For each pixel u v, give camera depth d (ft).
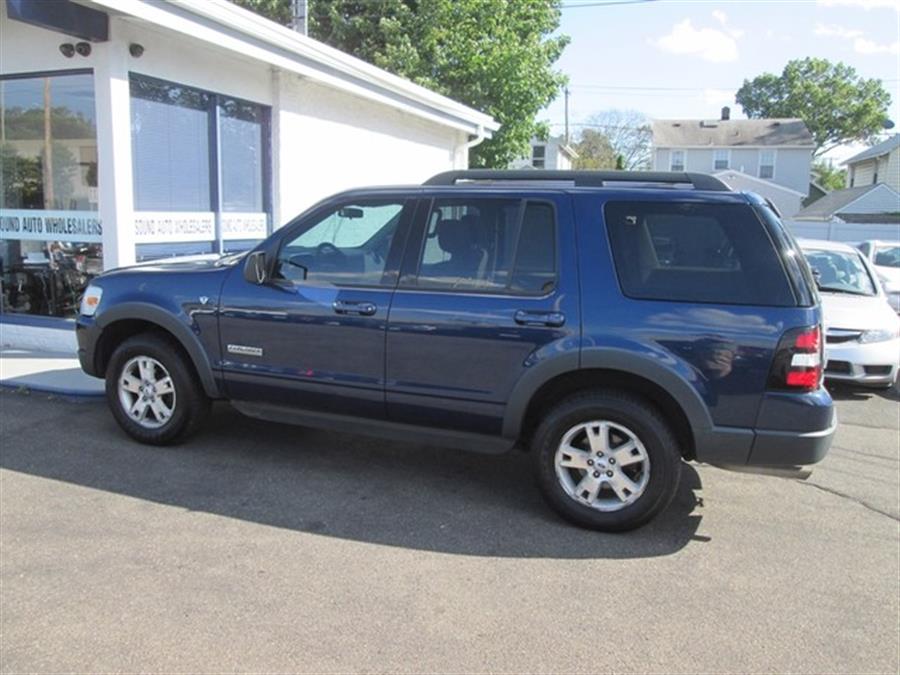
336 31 65.57
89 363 17.40
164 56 24.94
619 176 14.21
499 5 63.82
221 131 28.71
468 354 13.74
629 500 13.19
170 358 16.33
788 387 12.31
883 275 41.11
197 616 10.28
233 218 29.45
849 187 142.00
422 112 43.21
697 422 12.63
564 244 13.44
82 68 23.13
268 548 12.37
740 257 12.66
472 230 14.12
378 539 12.86
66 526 12.91
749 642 10.13
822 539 13.55
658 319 12.73
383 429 14.90
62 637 9.71
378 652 9.62
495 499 14.79
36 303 25.55
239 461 16.31
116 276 17.03
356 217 15.02
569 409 13.29
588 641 10.04
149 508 13.76
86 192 24.18
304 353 15.06
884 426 22.02
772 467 12.65
